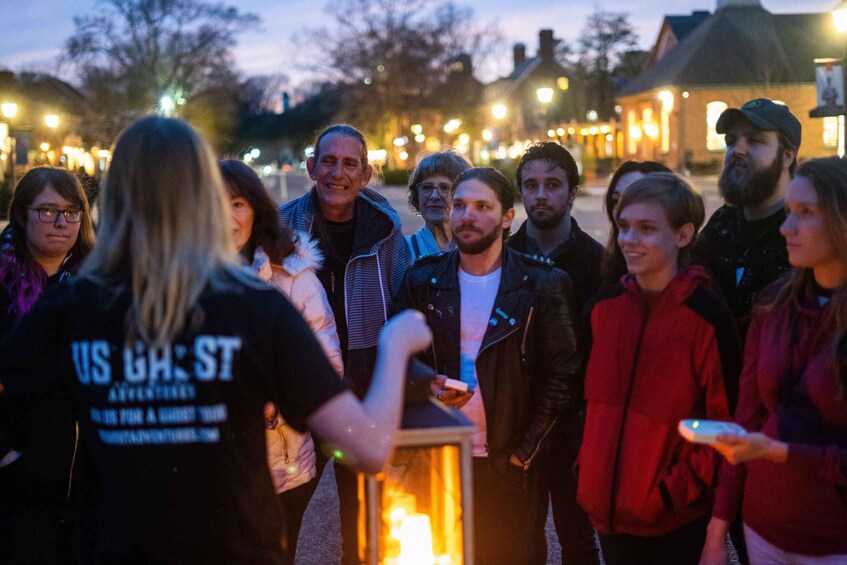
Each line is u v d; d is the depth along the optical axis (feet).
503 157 152.76
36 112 194.29
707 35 150.00
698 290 9.04
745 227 10.86
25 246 10.62
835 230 7.82
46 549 9.58
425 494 6.75
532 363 10.67
